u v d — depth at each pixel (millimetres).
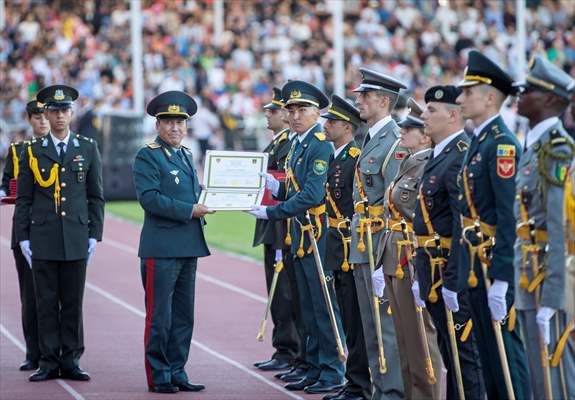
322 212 11656
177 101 11727
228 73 40781
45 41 41781
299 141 11688
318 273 11555
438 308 9289
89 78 39375
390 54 40594
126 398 11281
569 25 42500
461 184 8812
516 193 8453
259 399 11227
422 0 43219
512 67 39594
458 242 8922
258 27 43188
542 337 8156
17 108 38875
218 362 13023
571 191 8219
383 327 10336
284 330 12617
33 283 12508
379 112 10414
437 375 10047
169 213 11477
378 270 10023
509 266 8391
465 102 8797
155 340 11555
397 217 9930
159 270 11570
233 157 11586
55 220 12031
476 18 42312
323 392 11422
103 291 18000
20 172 12164
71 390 11641
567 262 8422
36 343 12648
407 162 9930
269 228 12641
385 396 10320
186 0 43906
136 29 36312
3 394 11469
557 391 8375
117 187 31562
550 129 8320
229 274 19484
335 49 36938
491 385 8930
